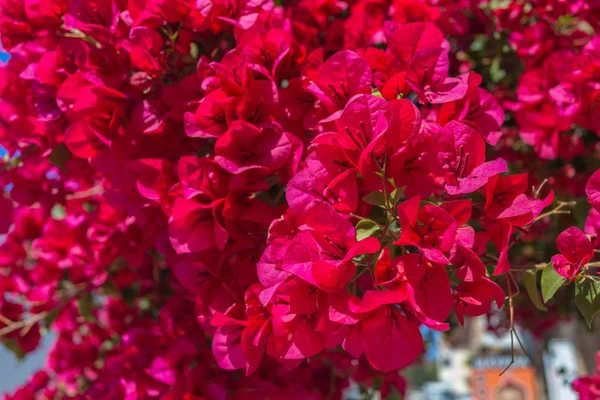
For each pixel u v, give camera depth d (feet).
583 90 1.79
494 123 1.49
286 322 1.34
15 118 1.82
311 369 2.20
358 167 1.30
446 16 1.94
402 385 2.47
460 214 1.30
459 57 2.44
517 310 3.07
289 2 2.08
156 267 2.34
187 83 1.63
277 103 1.54
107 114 1.66
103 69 1.67
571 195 2.34
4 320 2.31
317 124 1.55
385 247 1.25
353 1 2.11
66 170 1.90
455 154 1.31
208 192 1.51
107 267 2.39
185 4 1.62
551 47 2.10
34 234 2.52
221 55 1.83
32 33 1.83
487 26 2.38
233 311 1.52
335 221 1.24
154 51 1.63
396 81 1.45
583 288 1.40
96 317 2.72
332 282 1.24
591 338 3.53
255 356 1.43
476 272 1.27
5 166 2.11
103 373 1.96
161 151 1.68
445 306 1.26
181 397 1.71
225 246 1.58
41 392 2.81
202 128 1.54
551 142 1.92
